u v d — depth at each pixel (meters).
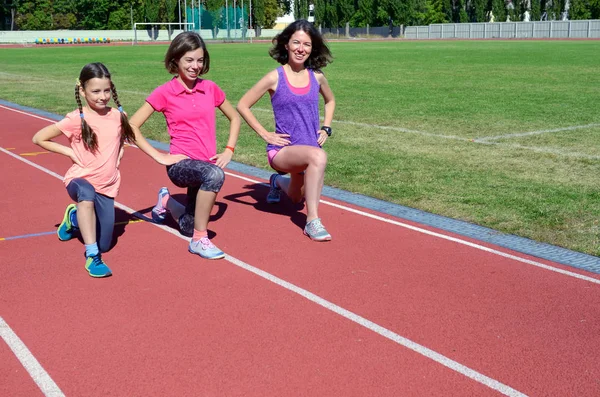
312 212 5.45
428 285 4.46
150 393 3.12
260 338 3.68
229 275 4.64
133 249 5.21
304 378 3.25
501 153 8.99
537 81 19.89
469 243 5.36
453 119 12.24
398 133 10.71
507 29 68.69
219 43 63.41
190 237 5.53
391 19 77.38
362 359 3.44
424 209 6.33
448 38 72.81
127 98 15.95
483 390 3.14
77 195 4.63
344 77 21.75
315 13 81.12
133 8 79.12
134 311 4.04
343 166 8.22
